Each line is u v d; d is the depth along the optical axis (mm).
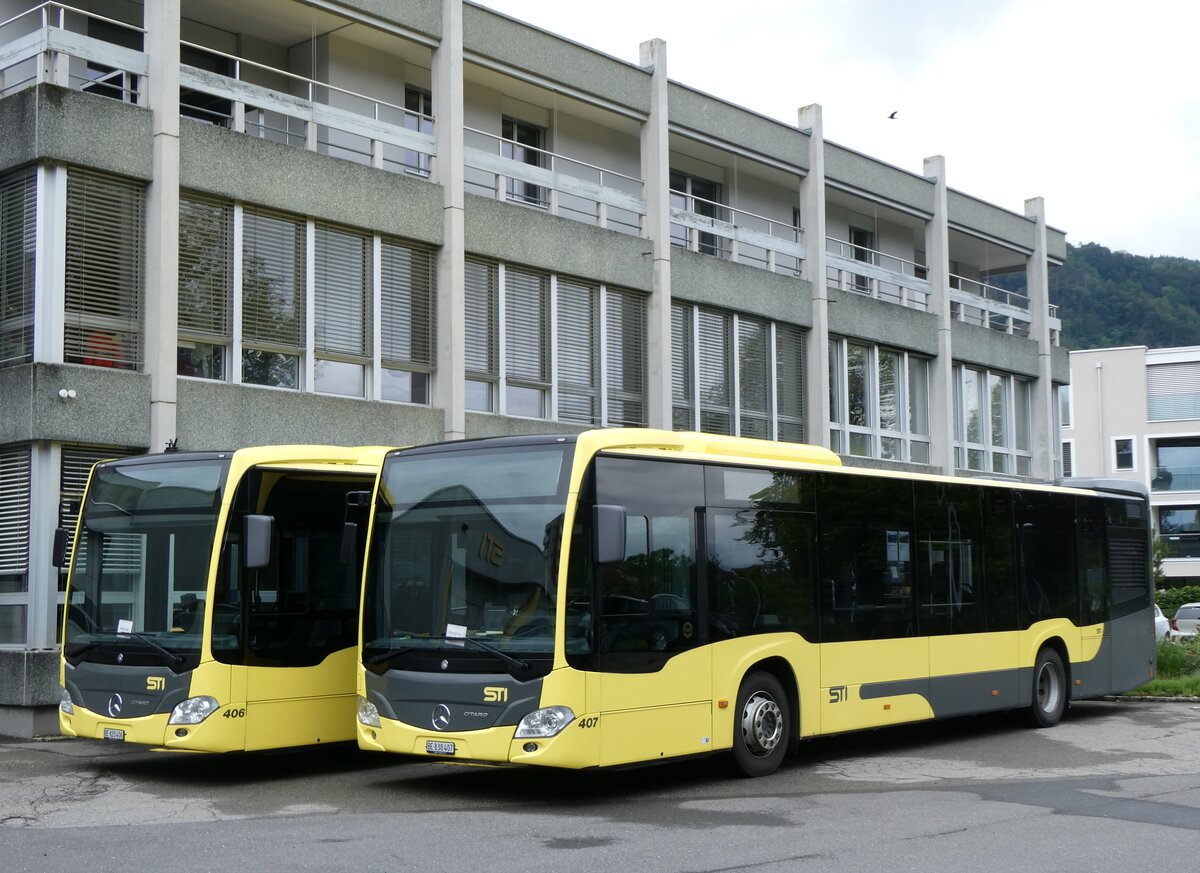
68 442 16125
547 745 10500
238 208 18094
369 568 11656
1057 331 36906
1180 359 69438
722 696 12023
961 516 15539
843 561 13695
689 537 11922
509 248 21688
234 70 20656
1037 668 16594
